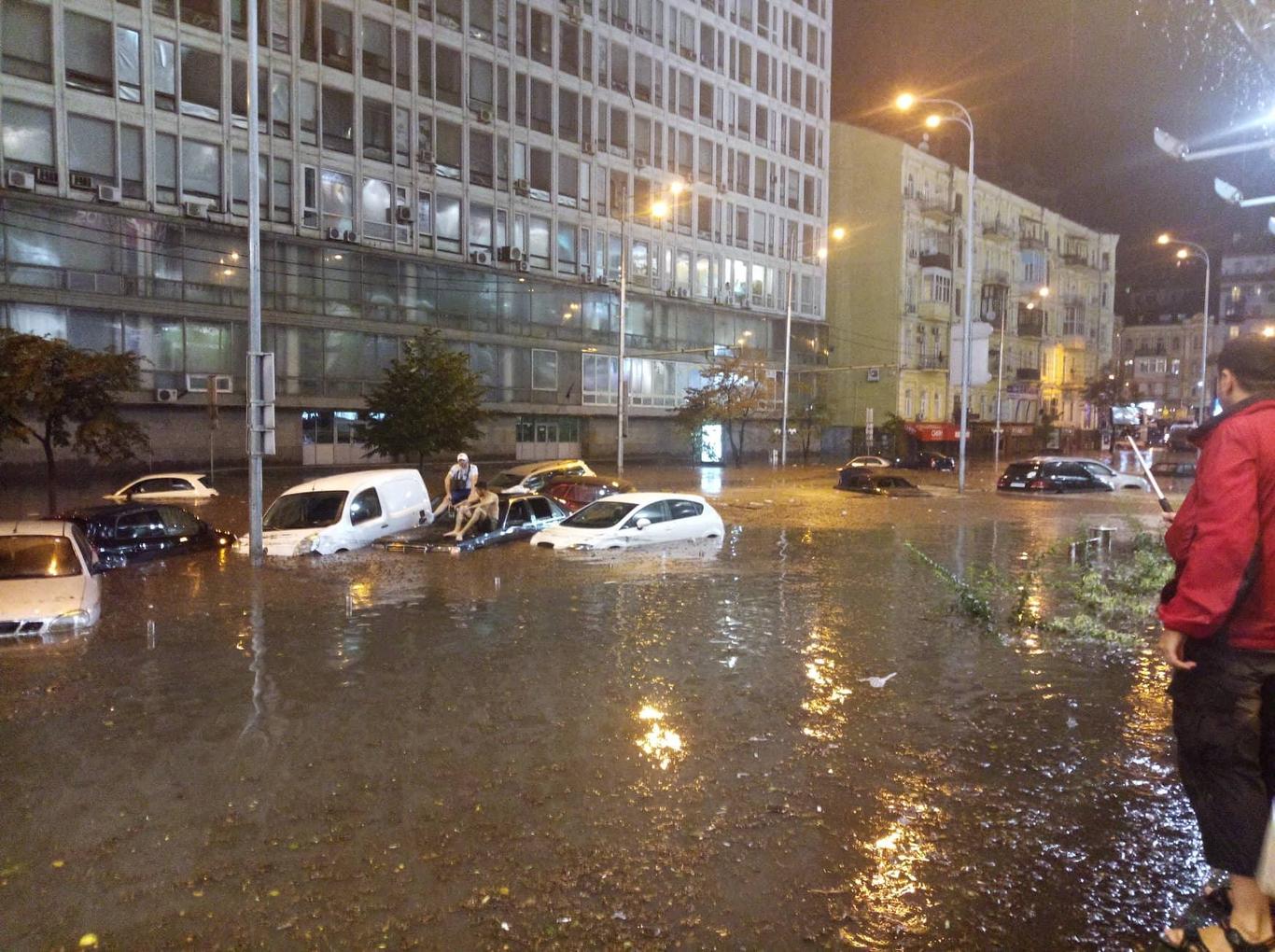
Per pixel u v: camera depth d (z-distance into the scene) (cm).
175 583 1191
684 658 771
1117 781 486
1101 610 988
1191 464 4369
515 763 520
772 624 912
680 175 5434
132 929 342
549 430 4969
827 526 2003
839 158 6444
